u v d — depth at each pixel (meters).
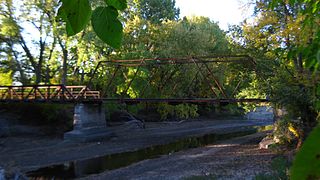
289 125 16.48
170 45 38.06
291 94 14.92
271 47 19.73
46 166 21.03
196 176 15.73
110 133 33.78
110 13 0.83
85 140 30.30
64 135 30.98
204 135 33.72
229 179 14.52
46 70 40.25
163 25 41.41
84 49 32.69
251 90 25.67
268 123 44.38
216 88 39.50
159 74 38.00
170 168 18.83
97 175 18.61
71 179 17.94
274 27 18.17
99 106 33.53
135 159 22.55
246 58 24.72
